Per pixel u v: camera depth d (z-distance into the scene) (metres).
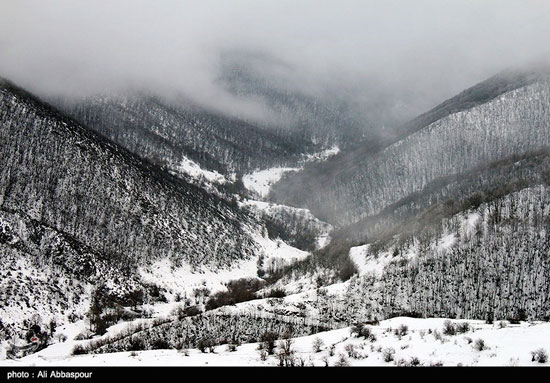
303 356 33.41
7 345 96.25
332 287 114.50
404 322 44.19
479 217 138.25
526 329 32.56
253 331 80.88
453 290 103.00
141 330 90.38
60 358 36.66
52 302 122.25
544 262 104.44
